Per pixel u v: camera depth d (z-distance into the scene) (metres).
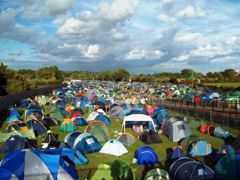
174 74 191.75
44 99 58.78
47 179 13.38
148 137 24.88
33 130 27.36
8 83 71.50
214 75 151.50
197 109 44.88
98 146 22.25
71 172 14.68
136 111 34.62
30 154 14.12
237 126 30.50
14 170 13.19
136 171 17.48
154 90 89.19
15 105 52.44
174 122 26.30
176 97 66.56
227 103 48.47
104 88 106.56
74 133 23.03
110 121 36.59
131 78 183.50
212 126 28.48
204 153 20.58
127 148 23.23
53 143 20.92
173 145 24.23
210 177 14.25
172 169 15.70
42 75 145.12
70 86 120.69
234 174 14.94
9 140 21.39
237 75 140.88
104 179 14.66
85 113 46.34
